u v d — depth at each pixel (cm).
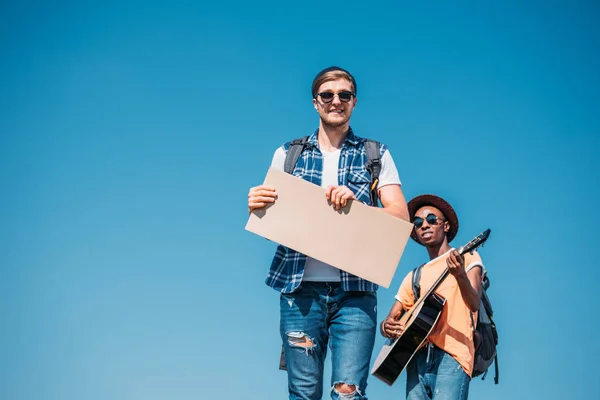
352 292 343
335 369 338
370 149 364
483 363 448
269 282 356
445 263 468
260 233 337
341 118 363
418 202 492
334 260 333
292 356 347
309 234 336
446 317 438
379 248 333
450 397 420
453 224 487
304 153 369
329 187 337
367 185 357
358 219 335
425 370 439
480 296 445
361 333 339
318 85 368
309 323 345
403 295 476
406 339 431
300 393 345
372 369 450
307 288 347
